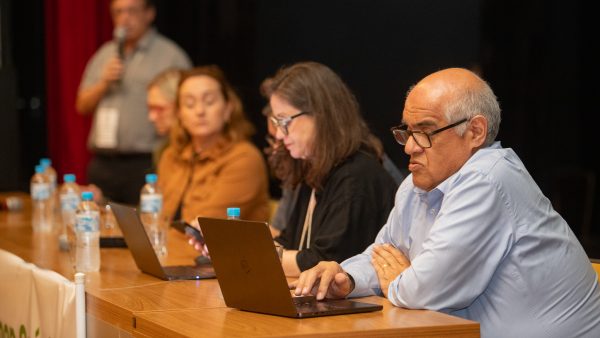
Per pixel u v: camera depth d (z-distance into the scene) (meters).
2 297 3.96
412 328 2.67
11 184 9.51
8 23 9.49
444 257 2.94
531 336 3.04
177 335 2.65
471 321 2.76
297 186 4.27
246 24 8.66
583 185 6.06
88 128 9.40
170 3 9.12
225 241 2.89
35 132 9.75
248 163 5.29
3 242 4.88
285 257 3.80
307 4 8.23
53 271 3.69
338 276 3.12
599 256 5.99
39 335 3.59
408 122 3.08
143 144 7.46
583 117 7.49
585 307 3.11
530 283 3.03
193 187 5.39
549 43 7.50
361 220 3.83
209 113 5.30
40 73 9.66
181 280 3.65
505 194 2.99
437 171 3.06
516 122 7.52
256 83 8.60
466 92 3.03
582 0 7.42
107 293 3.34
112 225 5.13
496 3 7.46
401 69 7.73
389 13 7.78
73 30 9.31
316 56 8.20
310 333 2.58
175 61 7.62
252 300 2.90
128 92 7.46
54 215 5.84
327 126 3.93
